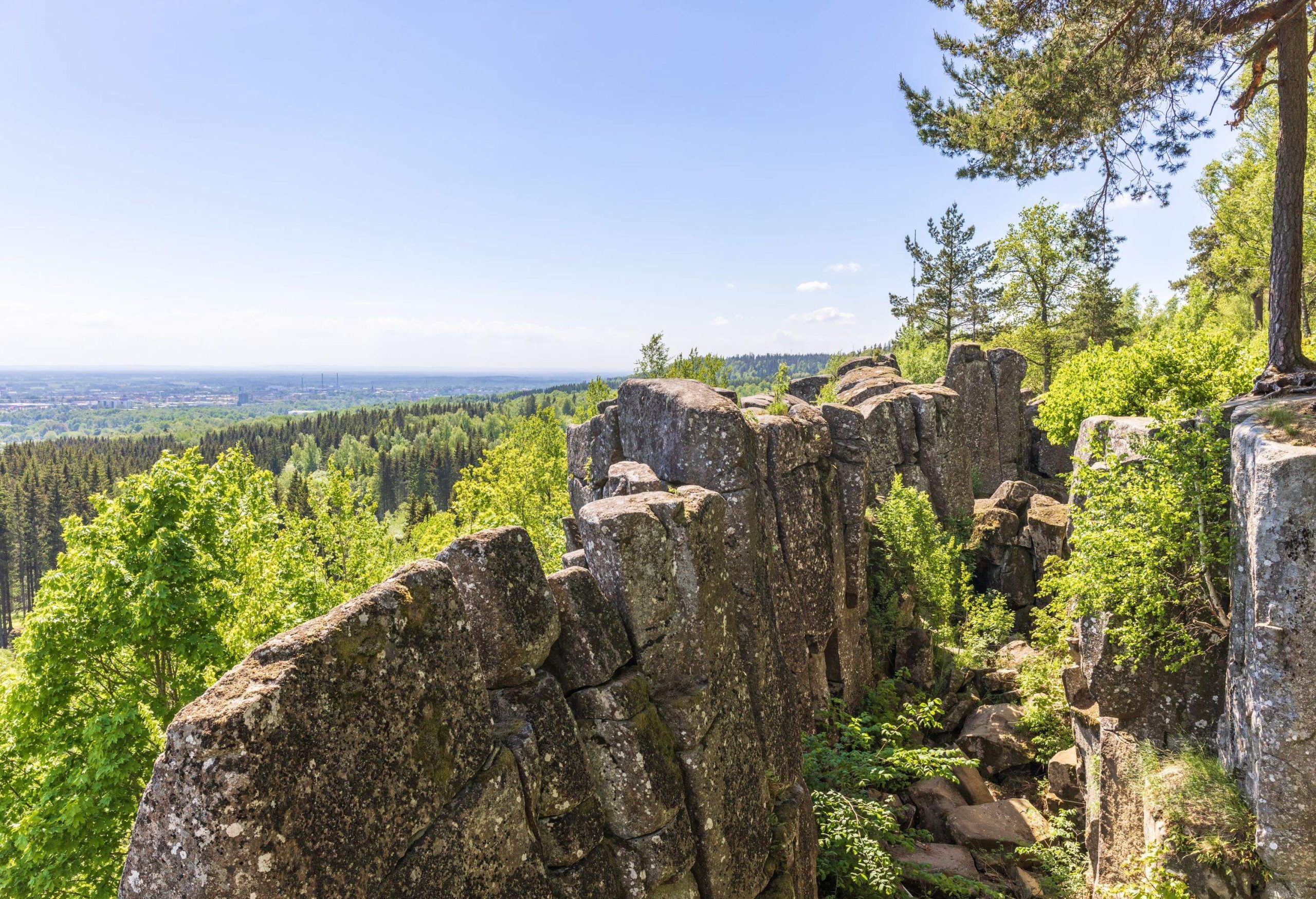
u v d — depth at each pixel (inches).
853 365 1590.8
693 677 397.1
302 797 216.5
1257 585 415.2
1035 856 603.5
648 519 391.9
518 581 327.9
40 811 653.9
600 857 330.3
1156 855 442.3
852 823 523.2
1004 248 2102.6
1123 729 527.5
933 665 873.5
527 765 299.1
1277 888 409.7
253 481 1008.2
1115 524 534.6
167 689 775.7
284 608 904.9
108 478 5354.3
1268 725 407.8
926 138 786.2
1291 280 566.3
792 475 690.8
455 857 259.4
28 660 676.7
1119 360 790.5
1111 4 612.4
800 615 671.8
